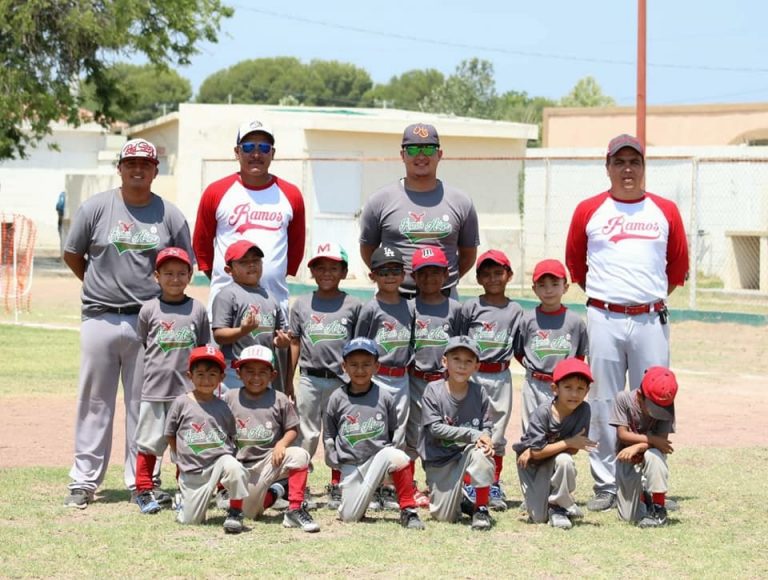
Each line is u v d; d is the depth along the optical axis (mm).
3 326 17250
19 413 10531
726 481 8117
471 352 6746
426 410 6844
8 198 39844
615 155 7312
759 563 6027
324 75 100750
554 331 7520
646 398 6793
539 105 75500
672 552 6215
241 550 6105
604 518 7074
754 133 34625
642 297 7316
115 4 26438
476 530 6668
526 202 28734
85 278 7367
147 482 7109
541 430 6781
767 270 22578
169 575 5645
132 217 7285
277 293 7543
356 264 25781
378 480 6746
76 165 40438
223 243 7570
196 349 6816
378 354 7043
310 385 7473
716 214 27281
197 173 27906
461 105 57719
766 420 10859
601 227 7379
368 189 26844
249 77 99500
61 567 5750
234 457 6746
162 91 87812
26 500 7266
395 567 5836
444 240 7574
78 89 28672
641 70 21250
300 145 26188
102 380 7270
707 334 17359
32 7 25484
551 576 5727
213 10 28234
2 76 25906
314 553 6074
